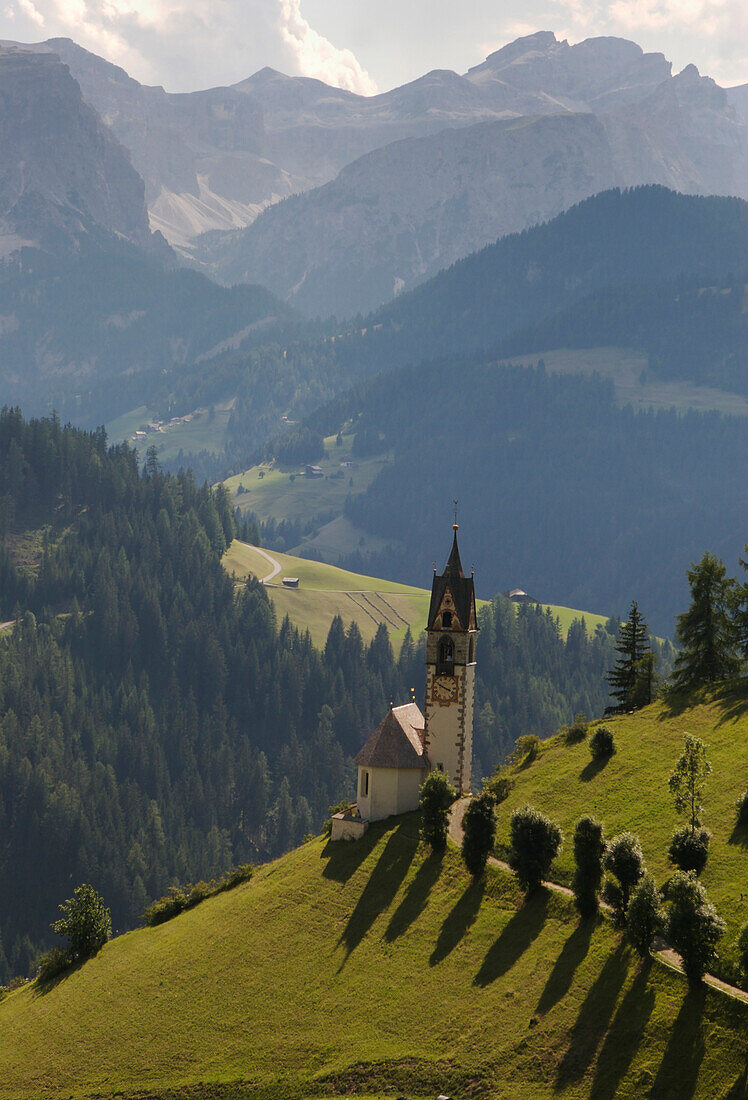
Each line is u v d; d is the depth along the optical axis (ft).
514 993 343.26
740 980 316.40
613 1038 310.45
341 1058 346.13
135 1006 420.77
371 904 424.87
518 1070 314.76
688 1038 301.22
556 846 391.86
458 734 493.77
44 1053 410.93
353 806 504.84
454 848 437.99
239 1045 372.79
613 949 343.67
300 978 398.01
